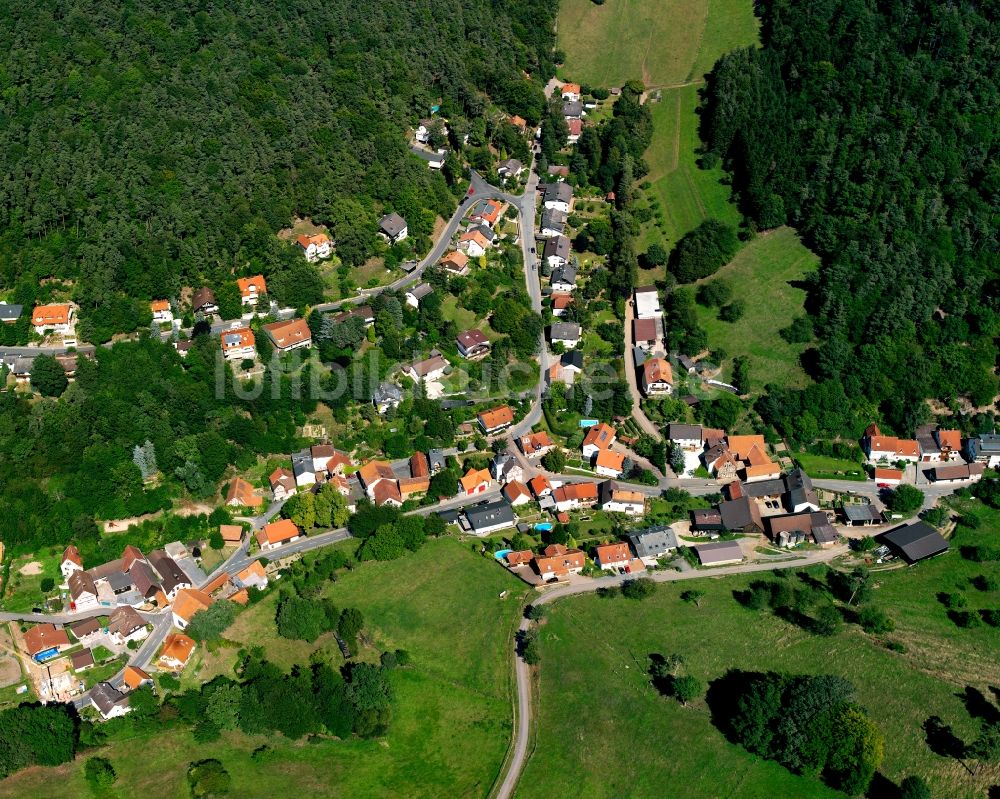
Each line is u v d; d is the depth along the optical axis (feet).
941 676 565.12
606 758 542.16
